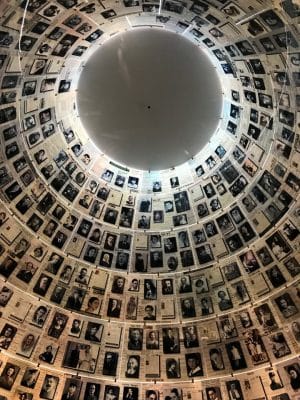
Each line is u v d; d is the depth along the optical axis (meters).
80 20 14.41
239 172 17.88
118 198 18.94
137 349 17.75
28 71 15.14
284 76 14.52
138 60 17.17
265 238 17.22
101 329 17.80
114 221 18.75
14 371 16.42
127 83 17.70
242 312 17.31
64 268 17.78
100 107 18.16
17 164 16.66
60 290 17.59
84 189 18.48
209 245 18.27
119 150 18.91
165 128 18.53
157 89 17.83
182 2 13.43
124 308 18.12
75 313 17.66
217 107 18.05
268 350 16.67
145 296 18.28
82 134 18.47
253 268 17.41
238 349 17.09
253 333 17.00
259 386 16.48
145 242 18.73
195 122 18.36
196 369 17.33
